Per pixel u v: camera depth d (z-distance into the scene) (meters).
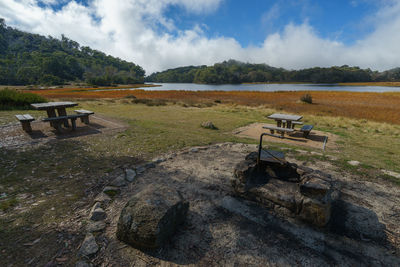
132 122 9.21
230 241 2.37
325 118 12.13
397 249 2.29
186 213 2.69
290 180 3.32
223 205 3.04
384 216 2.86
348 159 5.10
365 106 19.20
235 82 180.50
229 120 10.63
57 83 101.88
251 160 3.44
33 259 2.00
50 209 2.81
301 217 2.69
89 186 3.48
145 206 2.30
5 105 11.19
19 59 142.12
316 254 2.21
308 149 6.02
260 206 3.03
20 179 3.65
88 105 15.52
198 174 4.08
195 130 8.12
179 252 2.19
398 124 10.94
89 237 2.30
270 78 190.12
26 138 6.22
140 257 2.10
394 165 4.73
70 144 5.78
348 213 2.91
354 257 2.18
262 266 2.05
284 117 8.29
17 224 2.47
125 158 4.84
